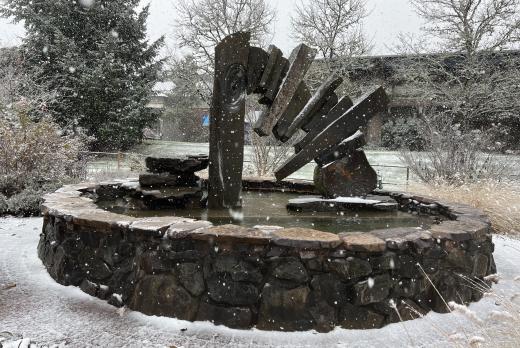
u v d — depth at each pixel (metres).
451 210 4.86
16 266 4.43
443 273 3.52
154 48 24.50
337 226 4.46
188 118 30.80
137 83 23.42
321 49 20.22
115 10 23.36
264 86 5.07
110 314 3.34
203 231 3.26
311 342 2.97
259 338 3.00
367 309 3.19
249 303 3.15
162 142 27.67
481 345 2.62
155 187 5.17
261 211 5.14
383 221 4.79
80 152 11.67
